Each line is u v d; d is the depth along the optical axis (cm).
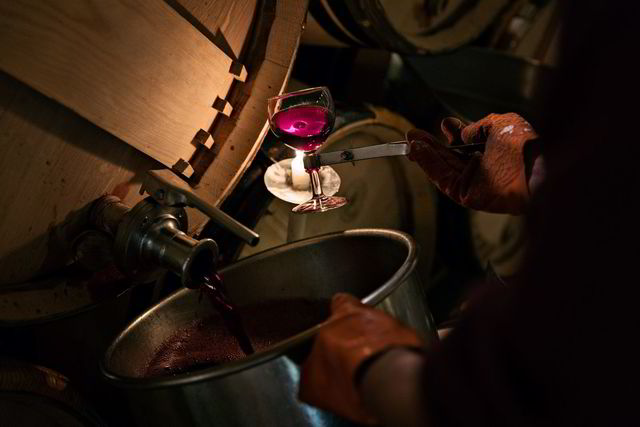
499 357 58
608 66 51
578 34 53
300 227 189
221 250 168
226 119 149
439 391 61
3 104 113
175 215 129
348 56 215
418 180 224
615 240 52
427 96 222
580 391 55
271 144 167
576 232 53
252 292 143
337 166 196
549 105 57
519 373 57
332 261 140
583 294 53
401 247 124
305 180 154
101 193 133
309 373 82
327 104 132
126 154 134
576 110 54
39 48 112
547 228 54
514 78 282
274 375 96
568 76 54
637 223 51
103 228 130
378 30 192
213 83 143
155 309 132
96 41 119
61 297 129
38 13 110
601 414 55
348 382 75
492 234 256
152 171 128
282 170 159
